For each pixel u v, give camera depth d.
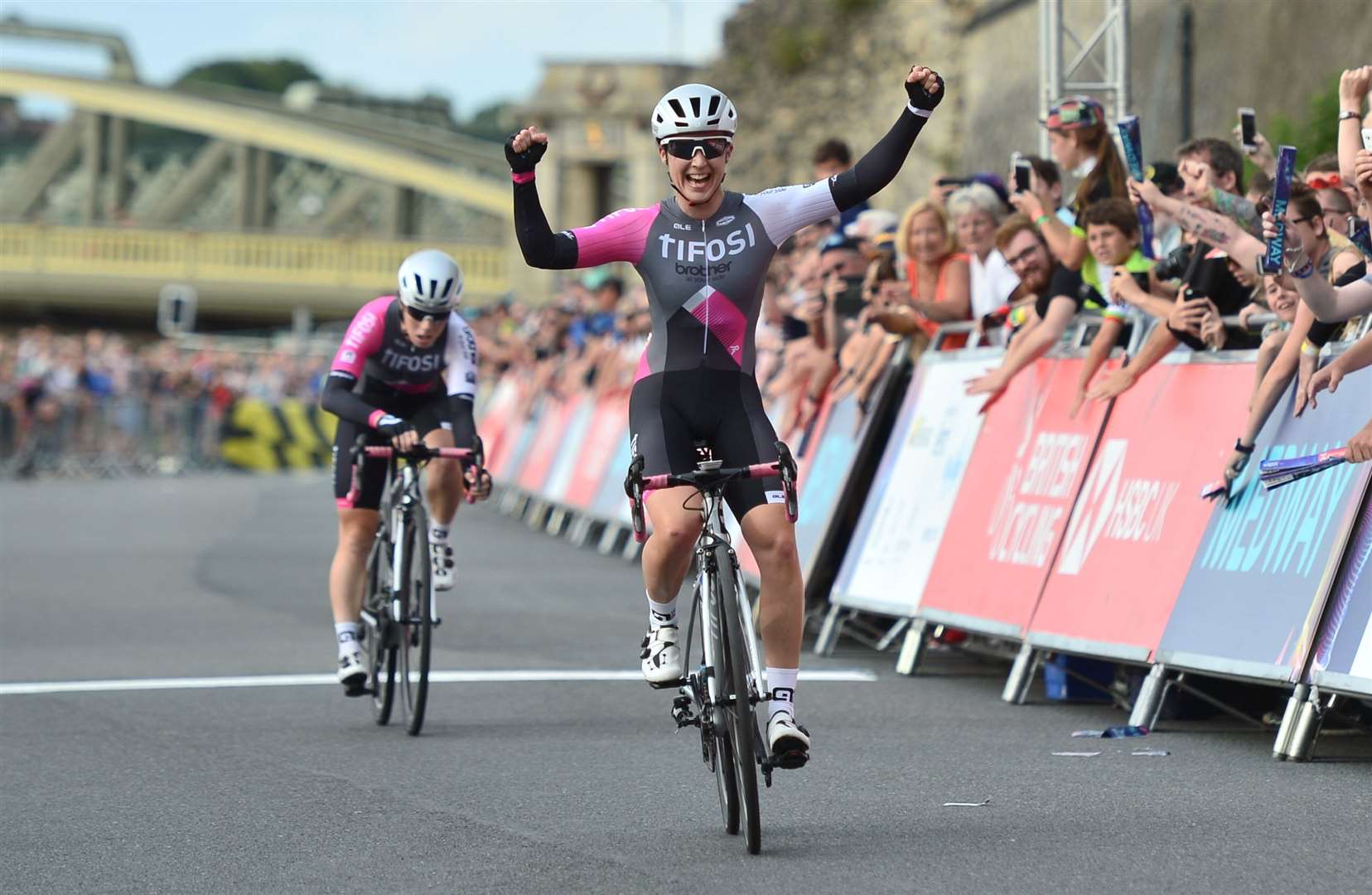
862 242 22.84
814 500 22.30
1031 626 16.45
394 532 15.39
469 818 11.55
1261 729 14.59
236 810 11.89
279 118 124.94
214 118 125.44
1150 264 16.44
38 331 64.75
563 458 40.00
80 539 37.25
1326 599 12.95
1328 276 14.17
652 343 11.37
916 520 19.38
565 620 23.62
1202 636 14.12
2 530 39.31
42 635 22.11
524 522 43.81
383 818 11.59
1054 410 17.41
